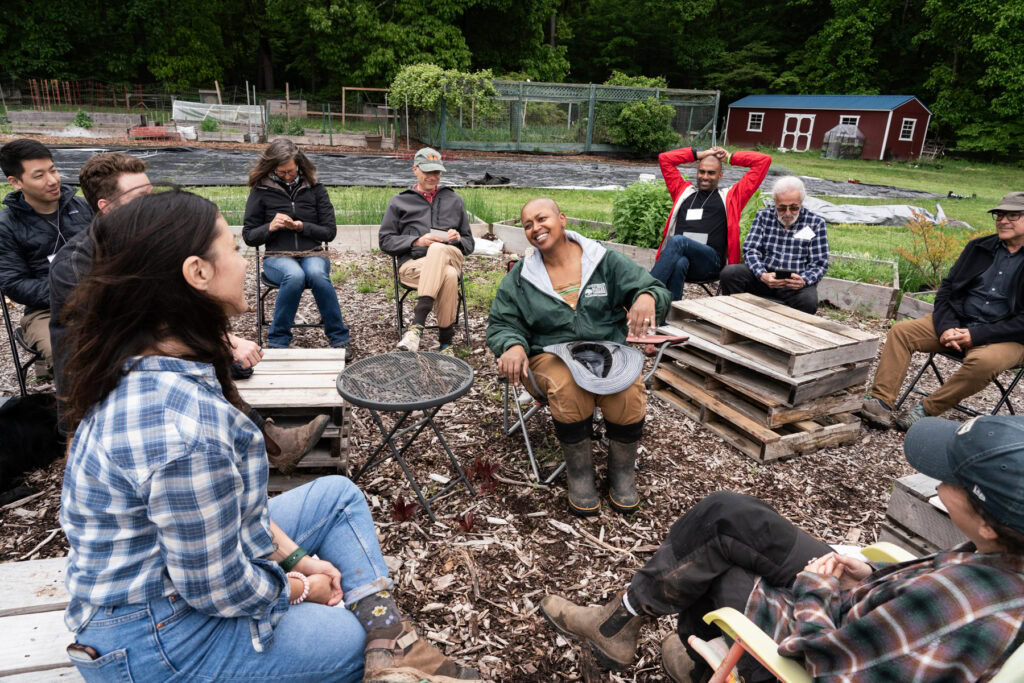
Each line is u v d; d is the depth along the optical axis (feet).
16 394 13.29
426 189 17.43
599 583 8.70
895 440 13.12
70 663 5.48
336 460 10.35
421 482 10.77
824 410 12.26
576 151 84.94
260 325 16.17
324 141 79.41
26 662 5.46
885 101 112.78
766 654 4.57
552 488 10.75
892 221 40.16
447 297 15.79
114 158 10.32
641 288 9.98
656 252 24.31
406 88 78.18
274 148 15.51
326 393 10.19
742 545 5.44
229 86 127.24
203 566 3.99
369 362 9.94
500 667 7.30
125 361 3.92
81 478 3.95
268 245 16.16
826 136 114.42
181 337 4.13
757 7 148.97
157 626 4.22
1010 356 12.46
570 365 9.47
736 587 5.51
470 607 8.18
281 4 109.91
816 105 118.42
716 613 4.97
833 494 11.08
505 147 82.28
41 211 12.11
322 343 16.99
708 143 90.38
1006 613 3.68
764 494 10.98
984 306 12.98
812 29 141.79
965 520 4.00
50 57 108.68
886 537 8.89
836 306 21.99
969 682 3.79
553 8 118.73
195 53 118.01
